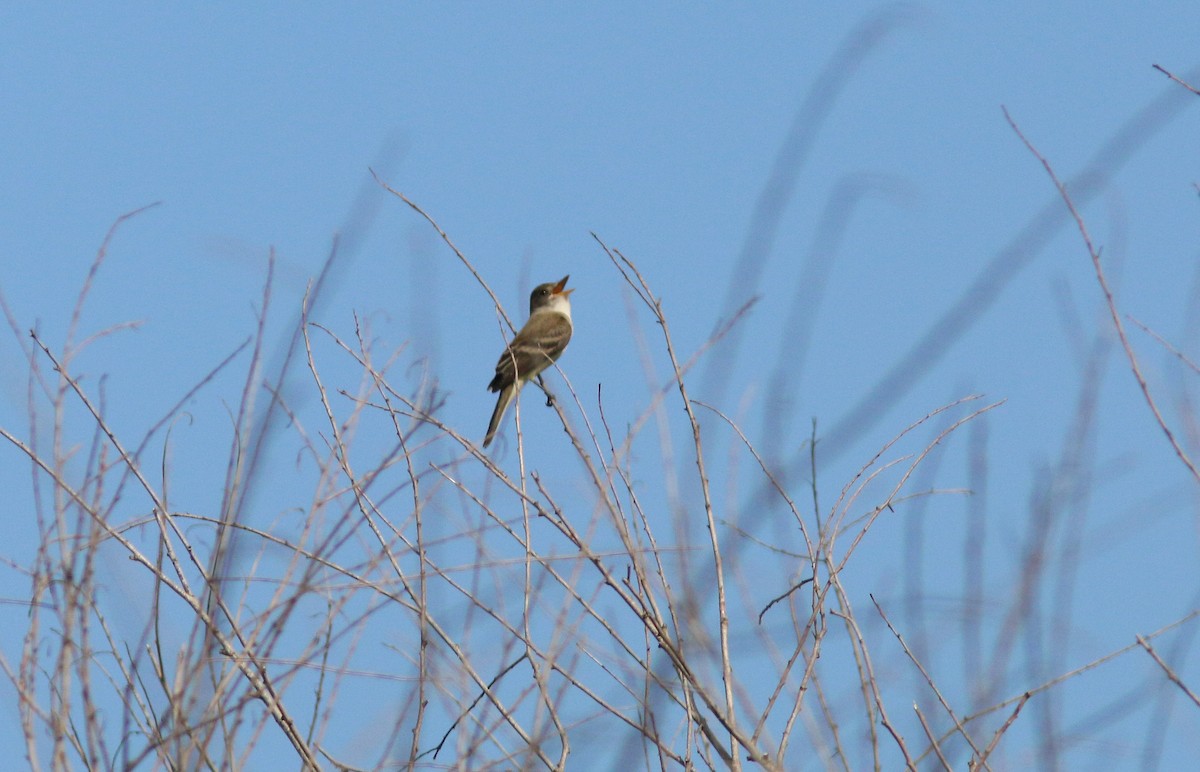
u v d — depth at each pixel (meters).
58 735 7.96
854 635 8.98
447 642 9.29
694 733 9.25
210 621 8.44
